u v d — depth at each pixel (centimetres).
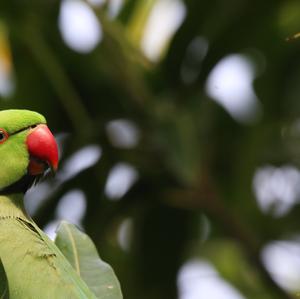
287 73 1173
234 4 1128
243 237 1148
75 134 1138
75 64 1139
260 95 1173
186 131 1073
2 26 1137
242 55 1170
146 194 1127
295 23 1162
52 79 1134
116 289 802
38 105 1144
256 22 1139
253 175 1174
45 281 766
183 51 1136
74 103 1138
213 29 1133
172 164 1051
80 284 782
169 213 1150
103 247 1097
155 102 1133
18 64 1148
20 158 835
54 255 782
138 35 1170
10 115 838
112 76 1140
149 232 1161
